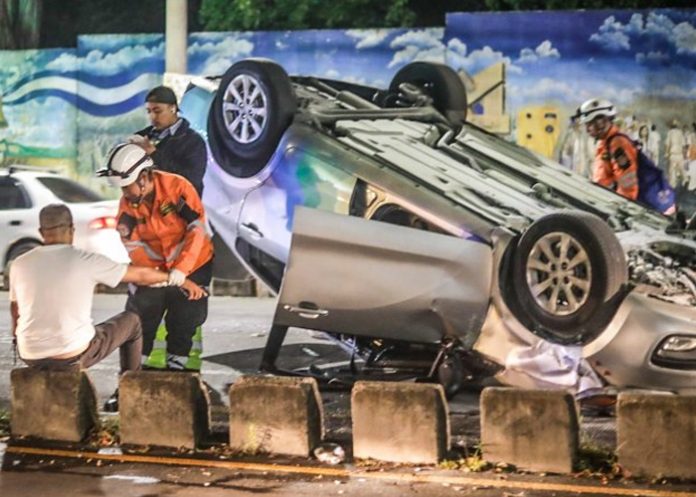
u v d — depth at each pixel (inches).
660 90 1267.2
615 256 695.7
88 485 584.7
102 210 1283.2
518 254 714.2
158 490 575.2
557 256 705.6
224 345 986.1
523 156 885.8
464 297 725.9
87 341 674.2
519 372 720.3
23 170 1439.5
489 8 1505.9
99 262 676.7
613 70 1278.3
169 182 751.1
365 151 804.6
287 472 602.2
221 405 762.2
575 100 1289.4
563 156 1295.5
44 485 585.6
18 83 1499.8
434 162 815.7
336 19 1491.1
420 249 724.7
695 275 721.6
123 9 1654.8
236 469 608.7
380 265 728.3
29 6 1600.6
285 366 890.1
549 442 592.4
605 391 707.4
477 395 771.4
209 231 851.4
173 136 812.0
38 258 668.1
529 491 564.7
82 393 665.0
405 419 611.8
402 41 1336.1
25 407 670.5
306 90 904.3
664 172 1270.9
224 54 1393.9
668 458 576.1
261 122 825.5
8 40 1592.0
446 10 1534.2
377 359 793.6
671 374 692.7
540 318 711.1
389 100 937.5
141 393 650.8
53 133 1489.9
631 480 579.8
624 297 699.4
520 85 1302.9
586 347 704.4
